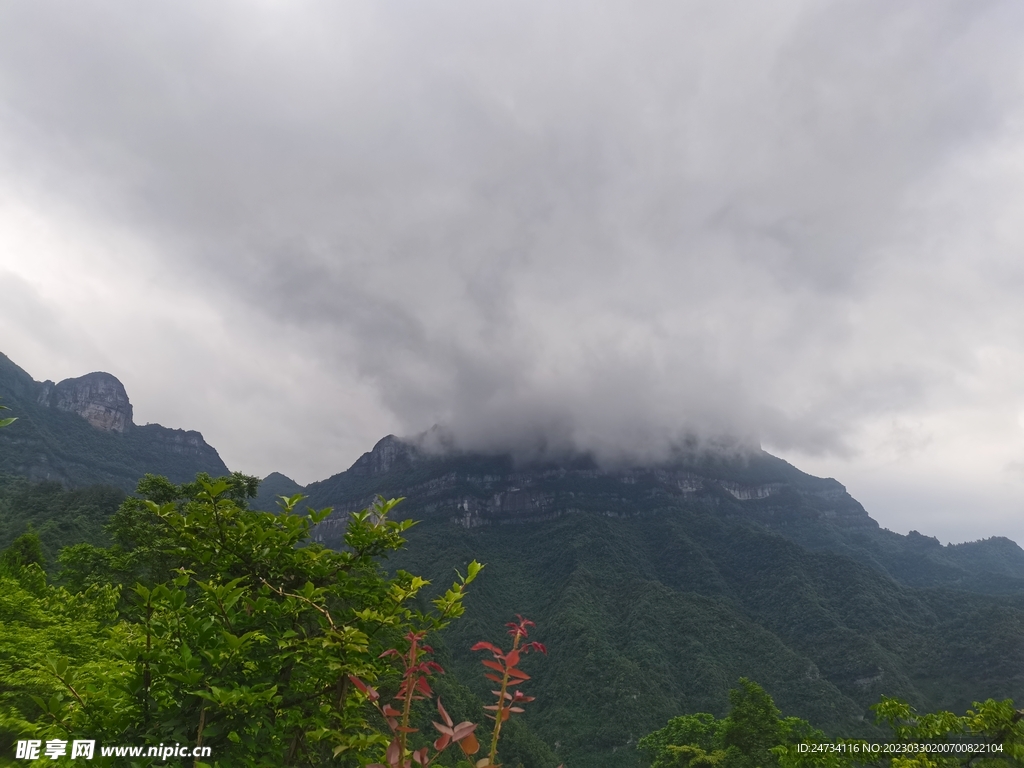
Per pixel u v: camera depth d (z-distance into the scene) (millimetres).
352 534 4102
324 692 3574
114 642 3473
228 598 3262
